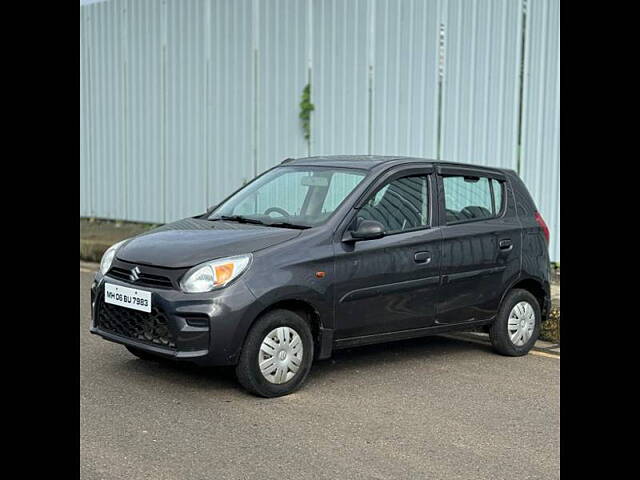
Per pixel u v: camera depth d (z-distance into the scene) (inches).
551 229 413.1
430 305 258.2
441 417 212.1
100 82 657.6
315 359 237.1
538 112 414.0
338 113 497.0
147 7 612.7
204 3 571.8
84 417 204.1
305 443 189.0
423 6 454.0
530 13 414.3
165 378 241.0
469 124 440.5
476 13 433.7
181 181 602.5
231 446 185.9
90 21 660.1
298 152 521.3
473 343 304.0
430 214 261.1
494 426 205.6
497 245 275.6
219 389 231.1
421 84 457.7
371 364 267.3
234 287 215.3
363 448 186.9
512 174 294.7
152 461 175.5
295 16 515.5
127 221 649.0
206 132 580.1
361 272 239.0
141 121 627.8
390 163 259.3
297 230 235.9
